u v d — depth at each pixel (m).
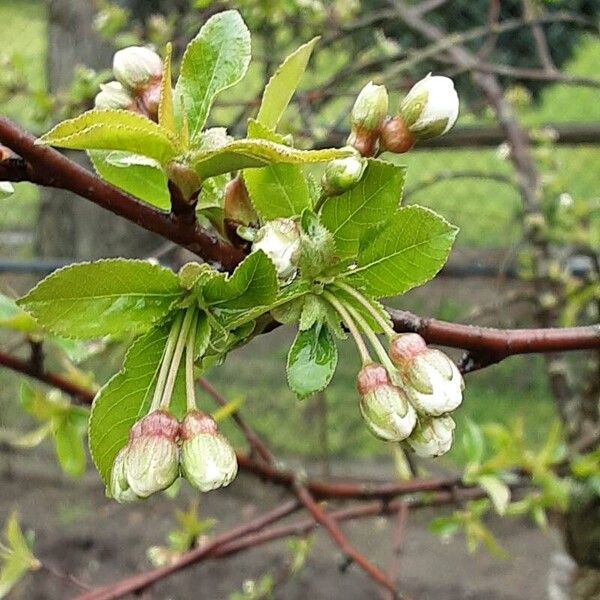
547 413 0.91
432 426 0.16
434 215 0.16
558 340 0.19
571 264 0.65
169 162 0.16
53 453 0.99
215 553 0.40
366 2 0.86
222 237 0.18
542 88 0.98
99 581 0.83
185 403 0.16
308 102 0.58
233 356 1.02
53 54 0.93
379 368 0.16
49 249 0.97
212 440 0.15
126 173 0.18
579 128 0.77
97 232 0.96
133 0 0.80
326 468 0.61
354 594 0.80
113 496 0.15
